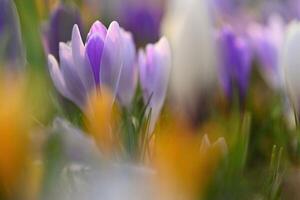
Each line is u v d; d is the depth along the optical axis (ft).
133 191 1.62
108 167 1.65
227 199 1.84
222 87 2.23
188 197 1.66
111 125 1.90
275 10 2.88
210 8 2.48
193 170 1.68
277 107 2.31
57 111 2.09
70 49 1.94
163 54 2.07
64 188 1.66
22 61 1.97
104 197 1.63
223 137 1.96
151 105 2.07
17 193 1.62
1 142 1.61
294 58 2.09
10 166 1.61
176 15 2.23
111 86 1.91
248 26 2.70
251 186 1.98
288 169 2.06
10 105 1.64
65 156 1.71
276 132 2.23
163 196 1.63
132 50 2.02
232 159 1.93
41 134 1.70
